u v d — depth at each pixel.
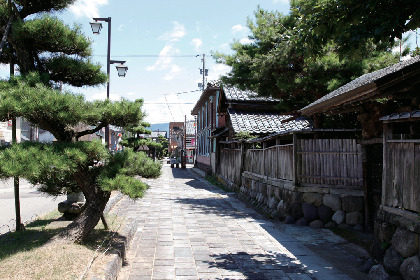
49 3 5.38
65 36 4.91
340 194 7.62
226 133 18.69
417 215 3.98
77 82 5.65
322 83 10.58
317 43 4.84
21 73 4.92
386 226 4.55
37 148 4.02
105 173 4.55
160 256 5.39
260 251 5.77
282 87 11.14
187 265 4.98
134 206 10.41
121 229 6.07
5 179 3.81
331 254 5.62
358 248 5.96
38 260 3.86
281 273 4.72
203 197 12.85
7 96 4.03
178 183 18.88
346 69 10.44
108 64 14.23
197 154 37.09
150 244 6.11
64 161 3.95
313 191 7.87
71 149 4.18
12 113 4.01
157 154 56.31
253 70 12.35
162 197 12.64
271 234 6.96
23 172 3.62
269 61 11.59
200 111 34.16
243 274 4.65
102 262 4.03
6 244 4.72
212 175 22.28
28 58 5.06
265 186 10.30
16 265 3.70
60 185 5.59
